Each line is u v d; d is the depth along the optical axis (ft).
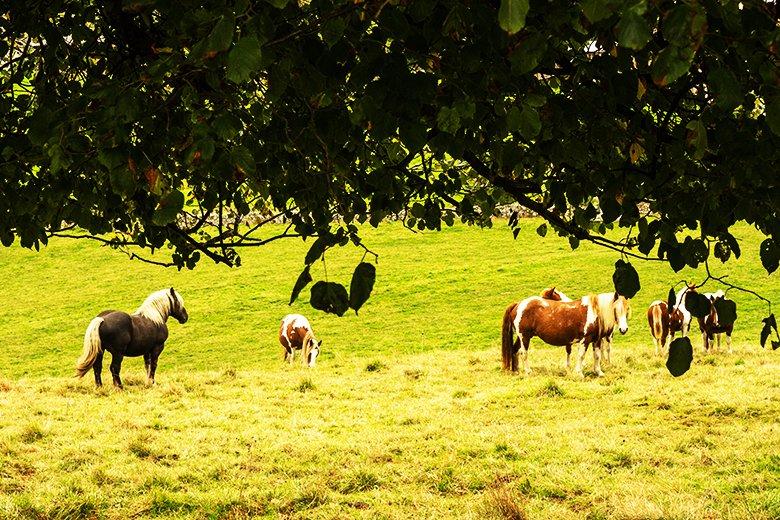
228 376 65.62
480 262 146.72
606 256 143.74
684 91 10.61
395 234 167.94
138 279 147.13
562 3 8.22
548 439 41.24
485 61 8.46
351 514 31.50
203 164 8.94
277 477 36.27
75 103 8.80
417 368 67.10
